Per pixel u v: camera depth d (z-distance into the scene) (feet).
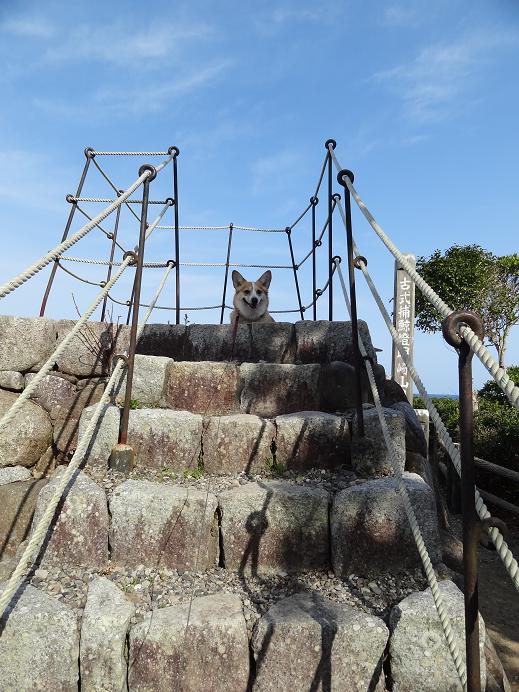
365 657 6.06
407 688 5.94
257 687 6.06
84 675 6.04
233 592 7.19
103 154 15.16
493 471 16.16
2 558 8.91
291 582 7.41
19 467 10.57
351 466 9.39
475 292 45.42
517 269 46.73
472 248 47.52
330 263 14.43
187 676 6.07
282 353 13.00
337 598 6.95
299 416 9.94
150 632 6.13
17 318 11.16
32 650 6.09
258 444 9.61
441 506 12.33
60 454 10.96
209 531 7.92
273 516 7.82
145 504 7.75
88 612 6.29
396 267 19.26
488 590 11.21
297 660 6.05
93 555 7.66
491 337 48.03
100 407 9.17
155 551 7.68
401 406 11.26
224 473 9.52
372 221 8.02
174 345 13.65
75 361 11.65
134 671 6.09
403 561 7.48
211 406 11.22
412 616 6.05
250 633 6.34
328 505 7.90
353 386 11.16
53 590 6.92
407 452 10.02
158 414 9.77
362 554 7.52
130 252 10.27
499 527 3.95
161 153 15.12
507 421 19.35
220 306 22.00
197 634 6.13
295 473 9.36
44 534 7.14
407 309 18.97
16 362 11.09
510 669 8.02
